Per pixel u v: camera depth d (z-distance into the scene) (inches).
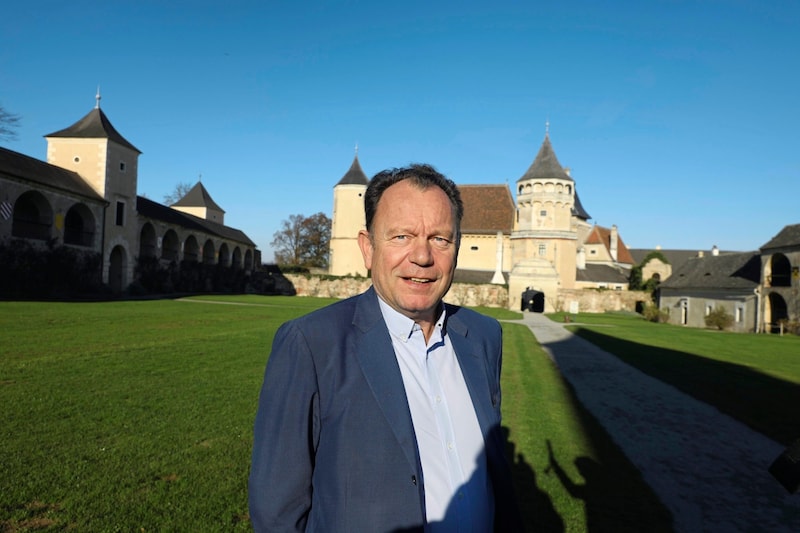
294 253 3570.4
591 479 248.4
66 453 241.1
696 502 227.6
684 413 389.7
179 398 350.3
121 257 1779.0
